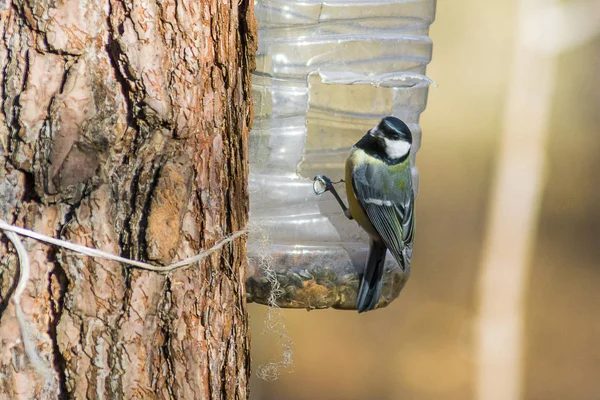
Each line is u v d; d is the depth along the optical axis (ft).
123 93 17.35
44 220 17.21
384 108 28.55
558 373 62.18
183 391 18.44
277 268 25.90
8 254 17.39
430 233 67.26
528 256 66.85
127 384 17.75
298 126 26.25
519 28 68.85
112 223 17.39
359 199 27.94
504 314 64.80
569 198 67.72
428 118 69.97
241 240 20.22
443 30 69.97
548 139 68.08
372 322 61.77
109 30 17.17
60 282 17.47
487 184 68.39
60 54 16.97
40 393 17.60
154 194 17.39
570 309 65.10
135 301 17.60
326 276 26.61
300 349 59.82
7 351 17.40
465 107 68.28
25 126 16.93
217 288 19.24
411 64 27.71
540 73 68.39
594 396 61.57
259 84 25.70
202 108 18.31
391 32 27.04
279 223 26.35
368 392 58.59
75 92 16.97
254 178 26.02
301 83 26.08
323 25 26.08
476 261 67.05
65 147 16.99
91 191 17.26
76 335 17.52
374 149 28.37
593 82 67.62
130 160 17.53
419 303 64.75
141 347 17.80
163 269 17.71
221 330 19.38
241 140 20.07
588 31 67.87
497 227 67.56
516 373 62.80
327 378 58.18
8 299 17.34
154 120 17.48
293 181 26.43
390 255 29.22
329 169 29.01
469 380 61.31
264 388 55.67
